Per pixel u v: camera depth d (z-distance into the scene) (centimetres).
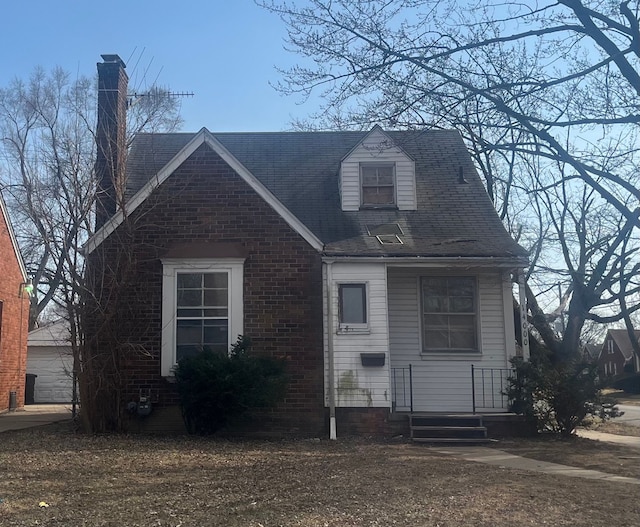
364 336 1284
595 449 1132
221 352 1209
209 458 940
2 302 1755
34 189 1573
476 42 1003
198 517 611
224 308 1292
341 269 1309
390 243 1362
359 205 1492
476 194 1561
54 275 1243
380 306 1297
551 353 1895
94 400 1191
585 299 1950
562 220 2094
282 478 796
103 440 1092
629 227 1474
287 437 1224
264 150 1727
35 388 2645
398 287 1421
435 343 1413
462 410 1370
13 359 1852
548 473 874
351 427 1258
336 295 1300
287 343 1283
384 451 1064
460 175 1612
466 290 1434
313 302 1300
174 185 1323
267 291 1298
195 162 1336
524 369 1290
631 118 955
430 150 1716
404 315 1410
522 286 1372
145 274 1285
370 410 1262
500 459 1002
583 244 2056
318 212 1487
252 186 1329
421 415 1255
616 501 700
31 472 809
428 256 1315
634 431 1545
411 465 909
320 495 704
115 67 1441
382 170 1527
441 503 677
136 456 938
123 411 1214
